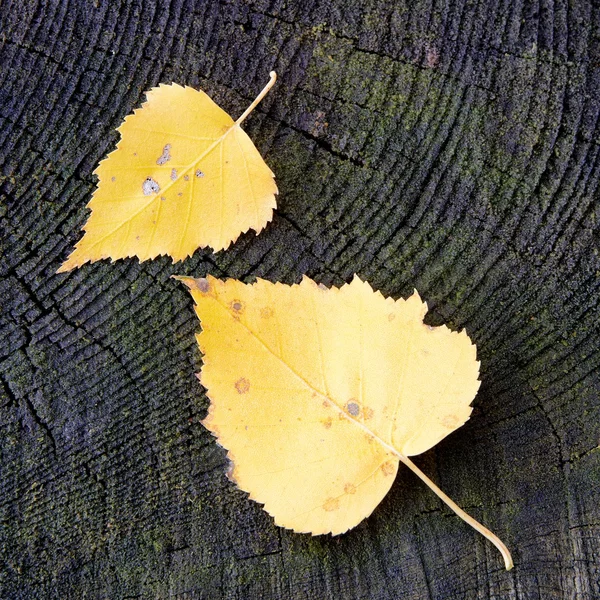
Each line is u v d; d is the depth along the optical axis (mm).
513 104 149
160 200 150
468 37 151
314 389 141
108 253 150
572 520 144
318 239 152
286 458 140
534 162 148
